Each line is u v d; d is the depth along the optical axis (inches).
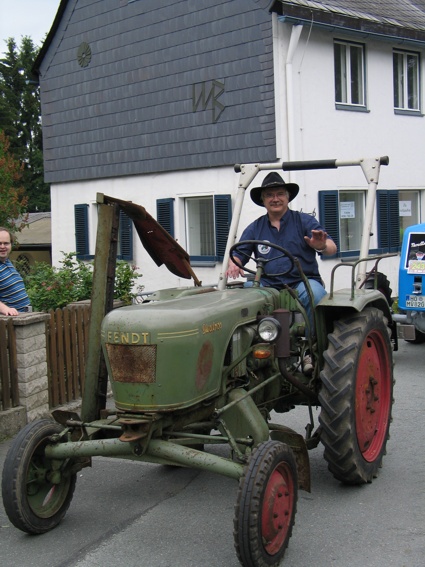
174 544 166.6
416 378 335.0
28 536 172.9
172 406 152.1
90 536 172.1
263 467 145.3
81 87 656.4
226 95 539.8
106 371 180.2
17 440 165.9
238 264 197.9
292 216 213.9
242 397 168.7
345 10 533.3
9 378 256.1
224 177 550.0
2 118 1726.1
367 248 215.8
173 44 573.3
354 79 564.1
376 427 207.3
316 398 195.2
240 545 141.9
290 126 507.5
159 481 209.8
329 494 194.1
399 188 601.0
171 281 595.8
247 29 519.2
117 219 183.9
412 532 169.3
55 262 700.0
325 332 198.7
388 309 223.1
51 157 694.5
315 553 159.6
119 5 613.3
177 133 579.8
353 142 556.1
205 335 157.1
